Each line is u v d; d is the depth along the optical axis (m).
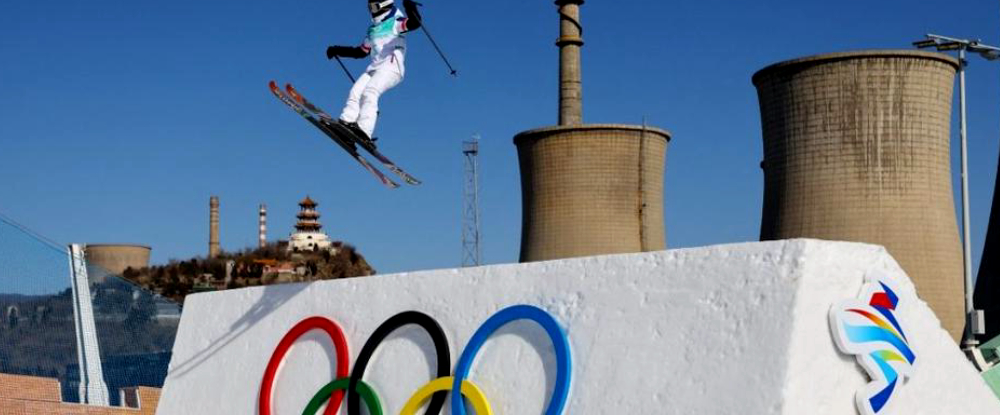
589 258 9.73
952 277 50.06
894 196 49.50
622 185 64.56
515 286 10.19
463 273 10.69
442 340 10.45
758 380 8.20
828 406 8.28
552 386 9.48
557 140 65.06
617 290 9.40
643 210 64.94
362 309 11.54
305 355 12.02
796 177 51.06
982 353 19.69
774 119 52.38
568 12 70.12
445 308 10.69
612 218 64.25
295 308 12.36
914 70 50.00
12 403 16.53
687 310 8.88
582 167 64.44
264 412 12.12
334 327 11.64
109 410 17.30
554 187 65.19
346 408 11.26
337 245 98.44
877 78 49.78
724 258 8.80
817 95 50.47
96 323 17.81
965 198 32.28
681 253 9.12
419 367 10.70
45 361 17.17
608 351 9.23
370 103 13.67
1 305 17.05
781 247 8.50
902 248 49.19
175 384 13.53
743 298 8.55
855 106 49.88
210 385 13.04
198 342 13.48
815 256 8.43
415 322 10.82
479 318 10.34
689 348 8.73
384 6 13.83
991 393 9.49
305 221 103.19
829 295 8.47
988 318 50.09
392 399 10.83
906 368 8.73
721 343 8.54
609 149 64.50
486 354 10.11
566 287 9.77
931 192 50.03
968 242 32.03
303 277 83.44
